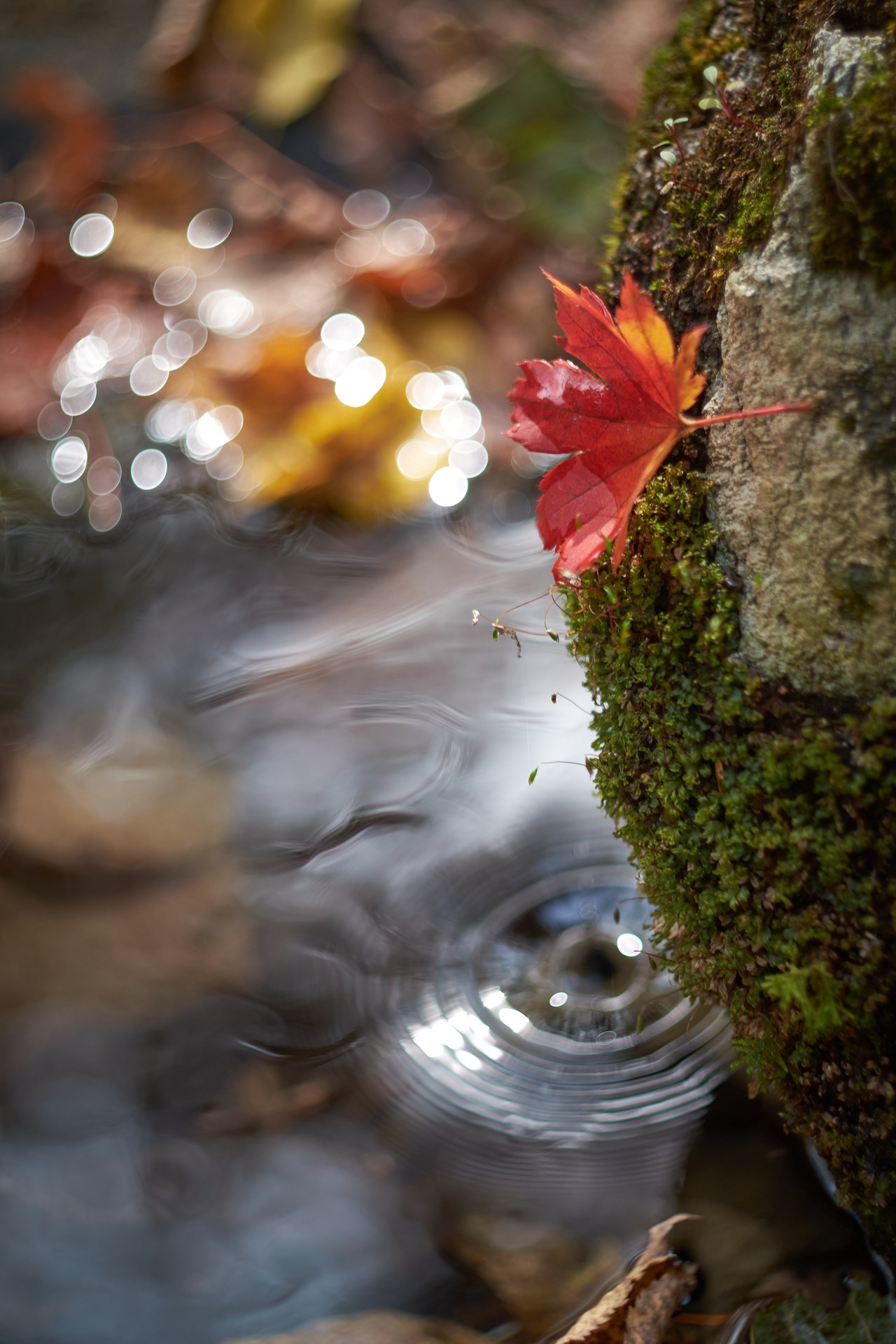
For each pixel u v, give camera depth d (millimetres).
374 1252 486
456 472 844
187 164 1142
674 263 455
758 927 437
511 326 944
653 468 427
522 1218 488
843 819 425
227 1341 469
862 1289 457
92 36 1339
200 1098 522
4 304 1018
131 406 915
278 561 800
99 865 589
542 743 641
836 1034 432
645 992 533
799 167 422
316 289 1008
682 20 490
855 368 416
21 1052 533
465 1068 523
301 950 562
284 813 616
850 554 420
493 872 578
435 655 709
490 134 1098
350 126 1205
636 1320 460
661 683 442
